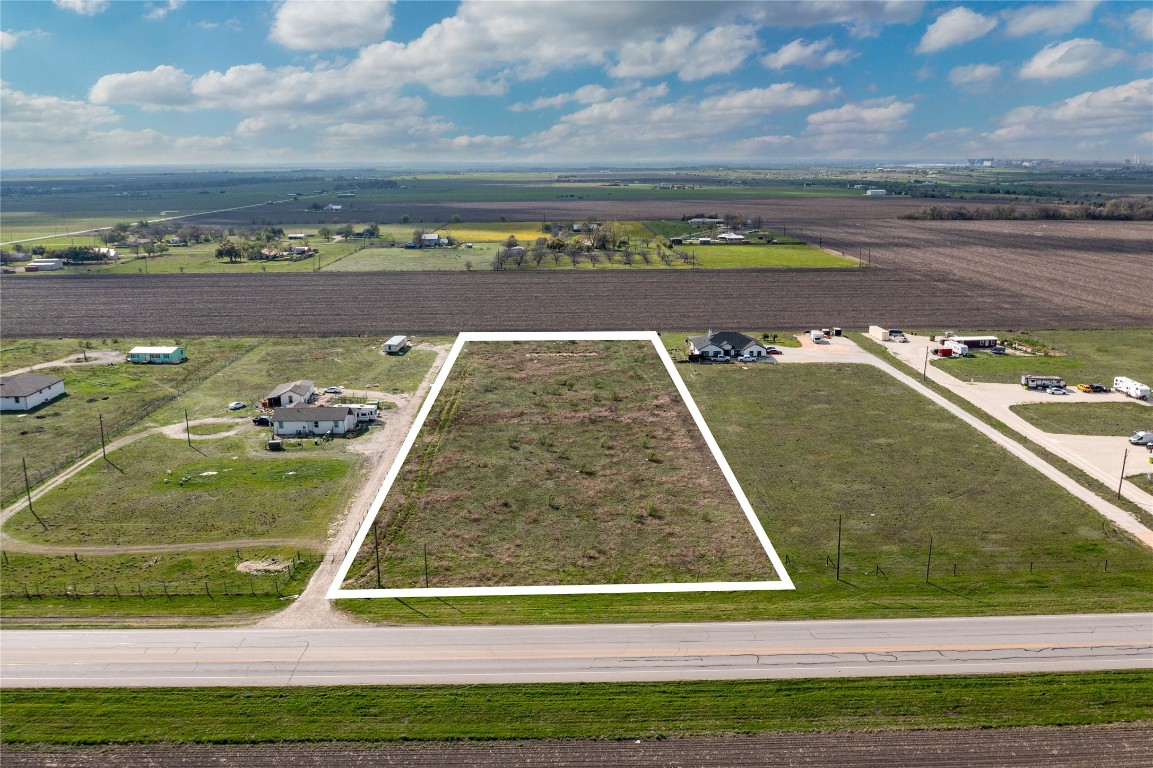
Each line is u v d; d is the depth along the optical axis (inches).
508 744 1258.6
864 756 1234.0
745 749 1248.8
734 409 3073.3
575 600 1727.4
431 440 2748.5
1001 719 1309.1
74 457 2588.6
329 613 1657.2
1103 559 1919.3
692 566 1918.1
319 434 2800.2
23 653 1492.4
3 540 2039.9
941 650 1496.1
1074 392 3262.8
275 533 2079.2
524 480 2436.0
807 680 1408.7
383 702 1353.3
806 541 2043.6
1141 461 2539.4
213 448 2672.2
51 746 1254.9
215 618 1631.4
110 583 1814.7
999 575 1846.7
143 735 1277.1
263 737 1272.1
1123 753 1234.0
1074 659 1465.3
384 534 2078.0
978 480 2410.2
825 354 3848.4
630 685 1397.6
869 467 2517.2
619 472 2501.2
